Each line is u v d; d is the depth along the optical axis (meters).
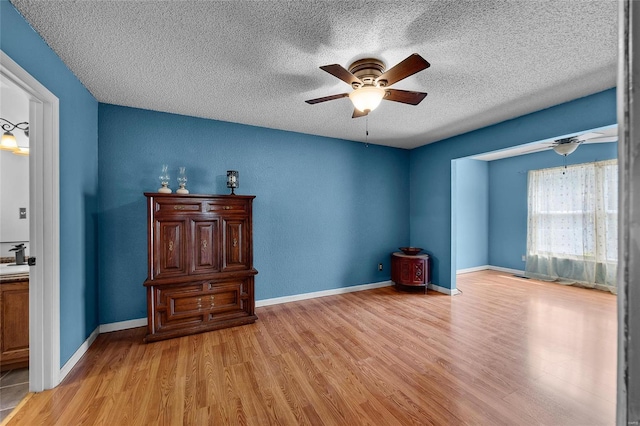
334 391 1.93
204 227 2.89
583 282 4.52
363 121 3.46
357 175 4.39
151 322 2.65
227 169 3.46
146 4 1.59
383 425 1.63
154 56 2.09
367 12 1.66
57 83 2.05
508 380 2.04
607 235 4.31
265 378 2.07
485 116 3.28
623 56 0.32
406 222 4.86
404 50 2.02
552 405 1.78
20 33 1.65
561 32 1.82
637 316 0.29
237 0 1.57
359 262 4.40
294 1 1.58
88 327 2.56
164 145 3.14
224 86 2.55
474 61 2.15
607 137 4.11
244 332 2.84
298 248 3.91
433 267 4.43
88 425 1.63
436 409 1.75
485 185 5.94
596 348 2.48
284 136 3.82
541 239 5.07
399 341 2.64
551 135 2.98
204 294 2.88
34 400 1.83
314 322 3.10
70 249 2.21
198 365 2.24
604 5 1.59
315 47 1.99
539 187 5.11
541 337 2.70
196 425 1.63
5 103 2.70
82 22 1.73
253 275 3.09
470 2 1.58
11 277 2.21
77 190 2.36
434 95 2.73
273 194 3.74
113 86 2.54
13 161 2.74
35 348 1.91
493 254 5.92
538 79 2.43
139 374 2.12
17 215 2.74
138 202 3.03
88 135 2.62
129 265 2.99
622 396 0.31
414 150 4.82
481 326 2.96
